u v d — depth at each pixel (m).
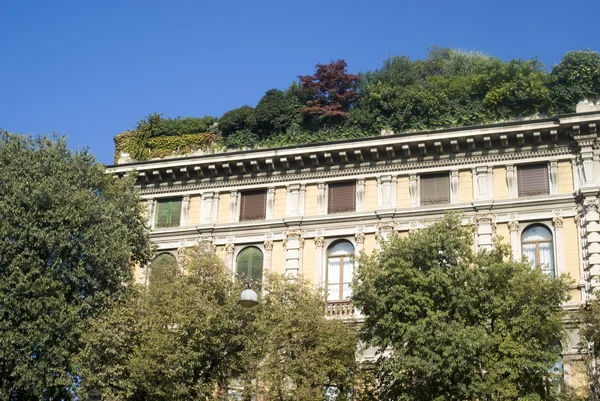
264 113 57.72
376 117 56.72
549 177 46.97
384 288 38.66
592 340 38.06
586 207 45.34
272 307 39.62
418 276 38.00
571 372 41.72
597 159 46.25
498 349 36.16
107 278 41.06
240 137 57.66
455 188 48.09
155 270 42.59
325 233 49.22
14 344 38.38
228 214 51.56
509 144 47.88
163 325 39.06
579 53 54.28
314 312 39.44
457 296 37.41
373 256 40.09
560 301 37.47
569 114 46.38
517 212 46.66
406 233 47.97
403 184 49.19
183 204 52.44
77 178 43.09
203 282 40.56
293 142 56.75
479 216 47.00
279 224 50.03
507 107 54.00
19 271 38.78
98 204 41.97
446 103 55.28
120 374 37.19
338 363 39.09
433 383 36.12
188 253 42.06
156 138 58.59
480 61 63.44
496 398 35.09
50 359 38.53
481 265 38.41
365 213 48.78
